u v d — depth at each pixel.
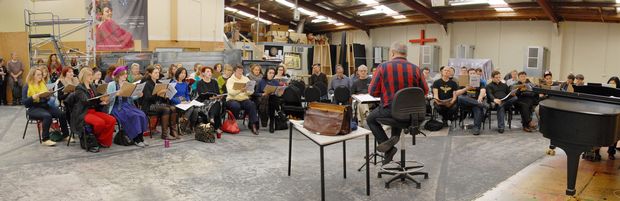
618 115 3.66
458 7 13.91
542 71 13.05
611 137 3.64
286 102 7.16
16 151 5.32
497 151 5.77
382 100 4.05
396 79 3.97
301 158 5.21
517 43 13.80
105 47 10.12
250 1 16.53
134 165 4.80
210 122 6.58
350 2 15.41
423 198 3.87
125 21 10.20
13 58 9.91
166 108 6.12
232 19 19.80
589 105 4.04
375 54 17.31
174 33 10.97
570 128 3.73
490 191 4.06
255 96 7.11
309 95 7.10
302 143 6.07
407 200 3.82
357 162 5.04
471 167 4.93
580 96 4.23
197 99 6.71
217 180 4.31
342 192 4.00
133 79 6.85
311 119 3.84
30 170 4.53
